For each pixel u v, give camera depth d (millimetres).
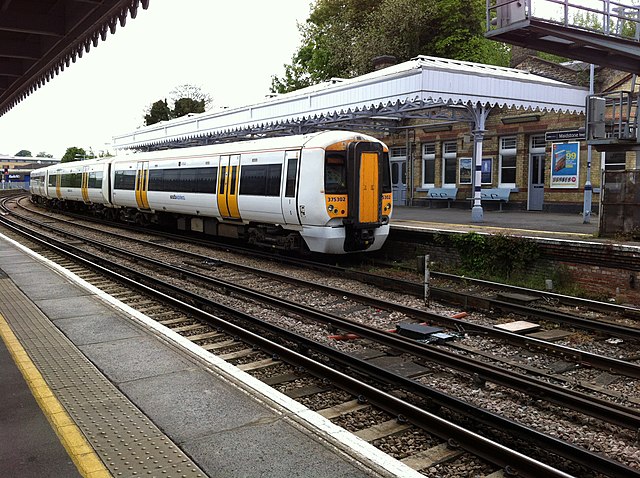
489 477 4324
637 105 12836
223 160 17156
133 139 35594
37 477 3803
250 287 12141
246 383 5594
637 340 8156
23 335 7266
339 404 5781
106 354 6496
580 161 20578
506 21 11023
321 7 40219
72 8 7789
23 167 113562
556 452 4691
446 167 25906
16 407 4977
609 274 10859
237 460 4094
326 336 8359
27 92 12344
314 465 4023
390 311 9891
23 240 21062
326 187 13617
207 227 19297
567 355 7375
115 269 14375
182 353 6531
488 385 6398
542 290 11523
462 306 10297
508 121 22781
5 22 7684
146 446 4273
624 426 5164
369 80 17234
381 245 14844
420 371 6754
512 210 22844
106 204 27344
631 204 11586
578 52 12016
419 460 4582
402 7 30562
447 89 15961
